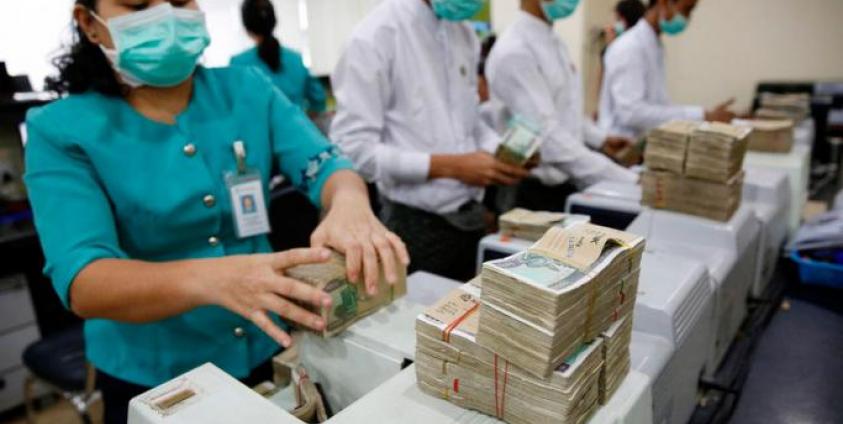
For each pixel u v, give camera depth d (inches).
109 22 34.7
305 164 42.4
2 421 88.0
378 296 32.7
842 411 36.8
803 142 82.4
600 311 23.3
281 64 113.7
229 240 41.3
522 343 21.6
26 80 90.4
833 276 51.4
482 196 71.4
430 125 62.7
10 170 87.9
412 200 64.4
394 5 60.0
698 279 36.7
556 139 67.7
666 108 90.0
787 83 170.4
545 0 66.9
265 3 107.8
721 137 43.9
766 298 52.2
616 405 24.7
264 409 24.9
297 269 31.0
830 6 167.0
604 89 101.9
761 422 36.3
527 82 68.2
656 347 31.2
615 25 143.5
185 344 39.7
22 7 92.7
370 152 59.9
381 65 59.4
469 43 67.0
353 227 34.6
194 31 37.3
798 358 43.4
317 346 31.1
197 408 25.0
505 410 23.2
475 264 69.8
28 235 81.7
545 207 77.3
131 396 40.2
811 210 79.8
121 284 30.4
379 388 26.1
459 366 24.0
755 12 177.6
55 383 63.7
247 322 41.6
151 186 36.7
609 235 25.0
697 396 38.7
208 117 40.0
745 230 46.8
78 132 34.8
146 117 37.7
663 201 48.6
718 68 187.8
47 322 91.8
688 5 90.6
